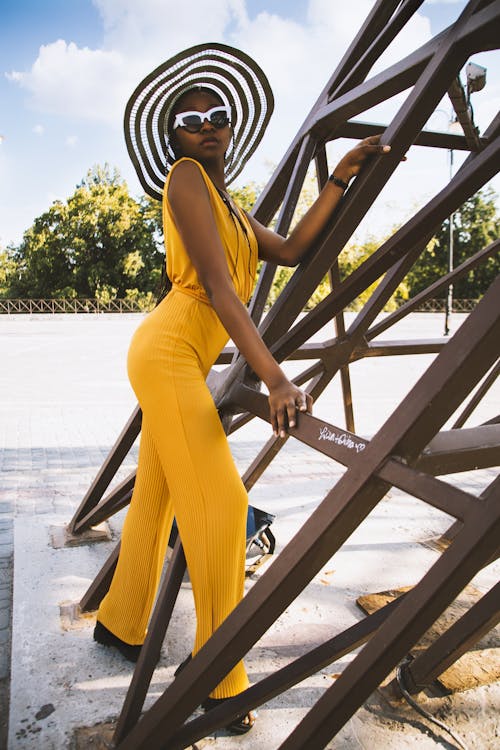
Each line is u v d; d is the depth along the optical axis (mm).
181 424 1653
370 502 1179
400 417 1102
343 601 2582
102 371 10562
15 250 48844
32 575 2760
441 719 1866
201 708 1819
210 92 1757
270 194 2244
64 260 45844
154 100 1738
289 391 1414
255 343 1453
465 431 1254
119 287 44906
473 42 1360
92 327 23469
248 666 2121
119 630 2123
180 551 1799
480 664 2113
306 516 3611
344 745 1745
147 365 1684
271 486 4219
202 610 1701
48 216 45656
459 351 1029
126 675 2064
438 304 38500
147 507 2018
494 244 2756
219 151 1756
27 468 4723
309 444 1335
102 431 6117
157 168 1885
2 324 25219
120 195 45562
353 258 36531
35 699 1930
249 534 2777
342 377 3375
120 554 2117
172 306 1721
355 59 2002
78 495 4066
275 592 1224
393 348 2896
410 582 2754
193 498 1660
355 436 1218
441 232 43688
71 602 2527
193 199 1516
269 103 1942
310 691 1994
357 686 1075
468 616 1688
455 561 954
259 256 1924
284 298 1801
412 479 1055
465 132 2193
